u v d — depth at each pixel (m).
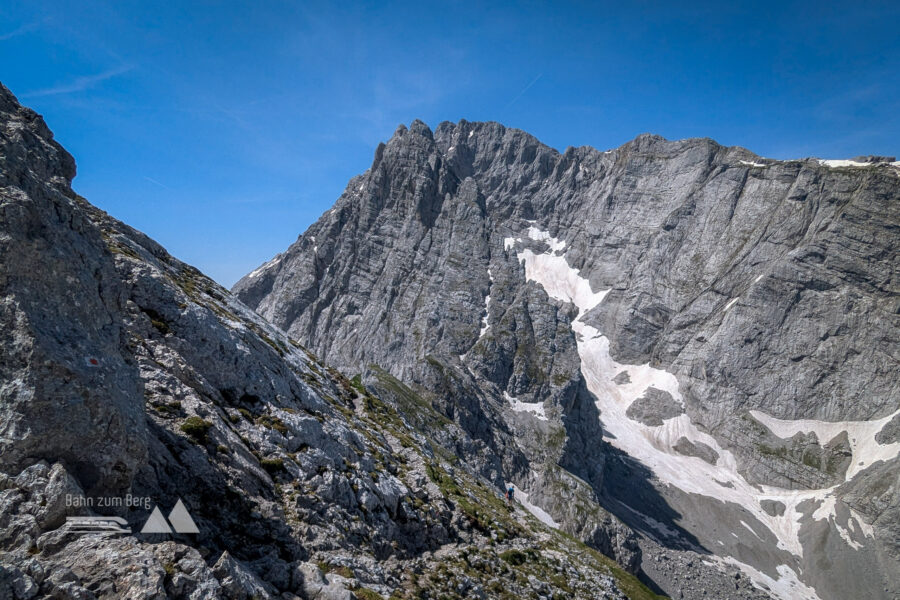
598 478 180.75
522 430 176.00
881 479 175.50
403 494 44.34
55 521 16.45
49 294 18.70
